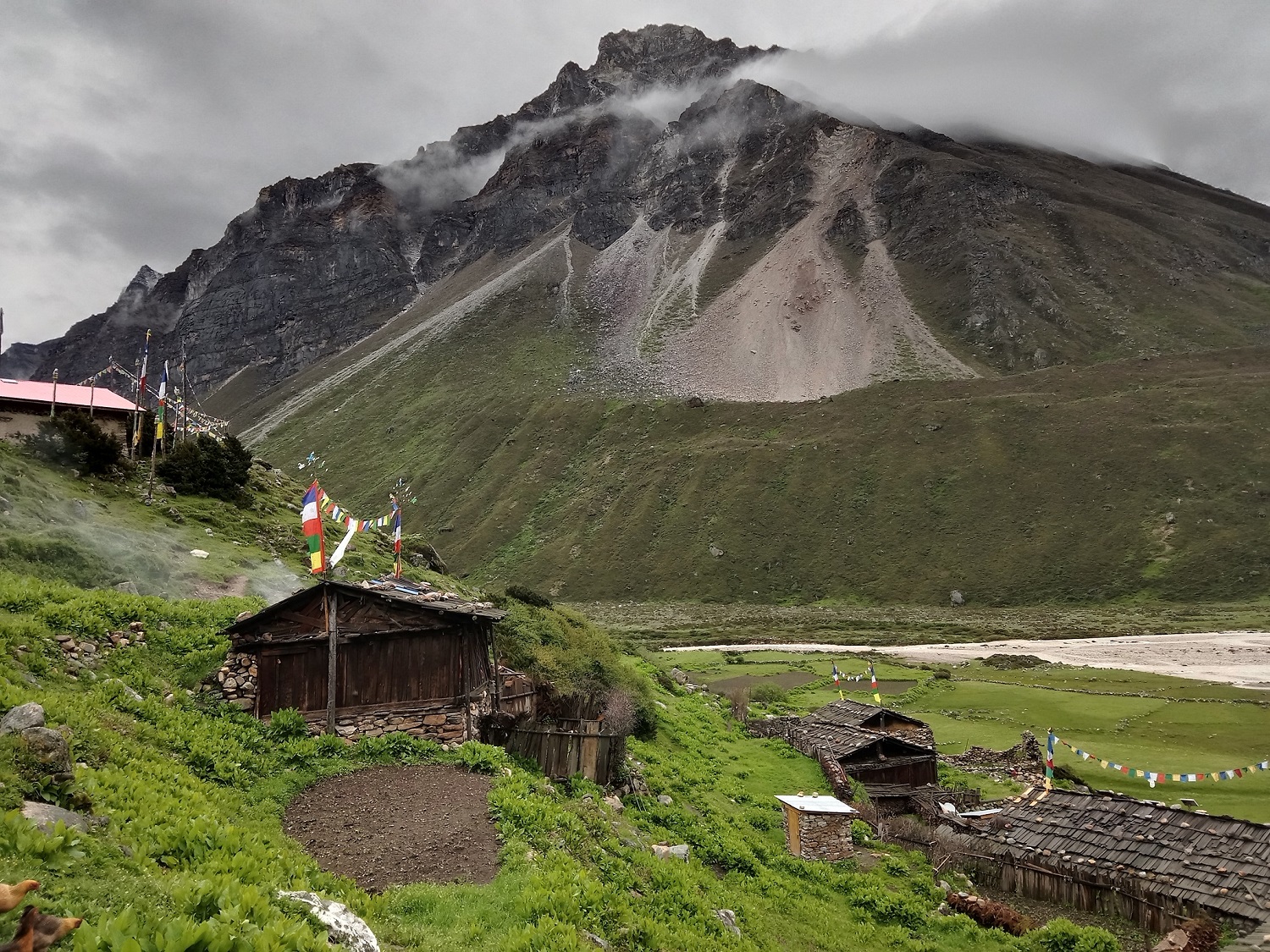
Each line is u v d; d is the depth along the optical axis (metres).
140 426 44.97
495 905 12.70
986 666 82.75
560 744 23.48
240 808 15.66
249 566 35.50
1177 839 24.08
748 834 26.92
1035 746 43.09
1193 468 167.25
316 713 21.55
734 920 17.55
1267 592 132.62
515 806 16.86
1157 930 22.02
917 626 124.50
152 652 21.98
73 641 19.86
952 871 26.95
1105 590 145.25
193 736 18.14
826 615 143.50
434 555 55.03
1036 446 188.62
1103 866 23.89
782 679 73.56
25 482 33.47
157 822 12.10
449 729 21.97
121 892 8.86
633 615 148.75
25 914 6.11
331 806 17.16
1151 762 41.84
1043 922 23.39
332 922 9.91
